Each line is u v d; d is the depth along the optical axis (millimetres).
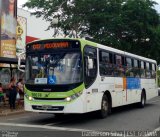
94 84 14961
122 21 30219
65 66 14016
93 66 15016
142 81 22656
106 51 16703
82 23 28125
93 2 27312
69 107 13641
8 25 24094
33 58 14641
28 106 14289
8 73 27547
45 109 13930
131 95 20359
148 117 16734
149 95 24234
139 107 22375
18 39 30328
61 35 29719
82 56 13992
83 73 13938
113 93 17312
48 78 14023
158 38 35000
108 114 16859
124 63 19344
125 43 32094
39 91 14086
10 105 19672
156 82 26250
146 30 33688
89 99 14383
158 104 25484
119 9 29219
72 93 13695
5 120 15594
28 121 15203
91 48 14953
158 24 35188
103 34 28953
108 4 28062
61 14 28047
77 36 28328
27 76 14586
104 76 16188
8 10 24062
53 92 13859
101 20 27781
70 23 27500
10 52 24328
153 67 25641
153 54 35844
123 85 18938
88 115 17250
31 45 14789
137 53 35344
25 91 14477
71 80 13773
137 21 32688
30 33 32562
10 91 19609
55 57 14227
